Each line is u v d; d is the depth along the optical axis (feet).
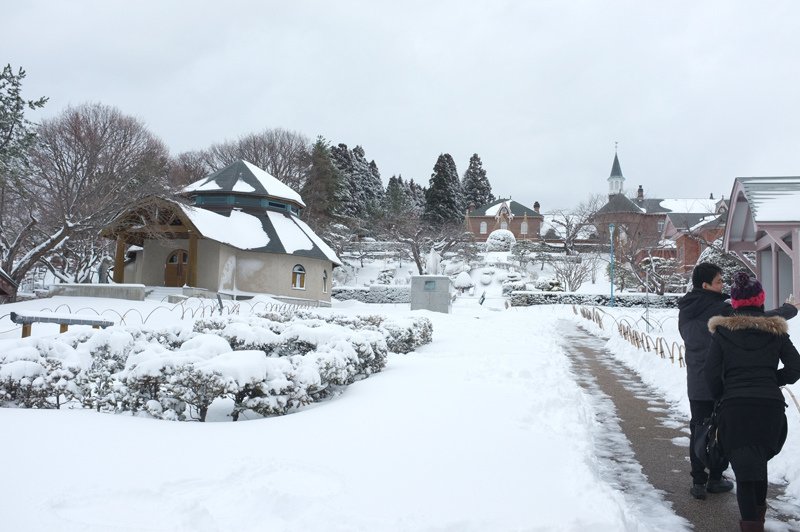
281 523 12.77
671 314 118.11
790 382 15.25
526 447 19.27
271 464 16.28
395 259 228.02
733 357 15.20
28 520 12.08
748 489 14.40
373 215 259.80
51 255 151.12
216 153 225.97
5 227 130.52
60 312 75.97
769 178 65.10
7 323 66.49
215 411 27.58
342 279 216.54
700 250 199.41
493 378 33.14
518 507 14.10
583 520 13.41
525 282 201.46
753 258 115.34
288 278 127.54
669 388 35.35
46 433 18.67
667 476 19.86
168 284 117.80
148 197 104.53
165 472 15.52
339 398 26.73
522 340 59.47
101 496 13.62
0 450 16.63
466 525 12.88
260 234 126.72
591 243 271.08
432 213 289.94
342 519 12.86
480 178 404.36
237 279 121.49
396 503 13.98
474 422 22.35
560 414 25.44
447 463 17.19
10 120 87.04
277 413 24.22
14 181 95.50
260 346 31.09
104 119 148.56
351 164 291.99
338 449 18.21
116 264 113.50
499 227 321.73
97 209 102.06
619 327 66.90
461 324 79.61
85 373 25.84
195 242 110.93
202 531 12.16
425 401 26.00
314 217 212.23
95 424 20.30
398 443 19.10
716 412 15.64
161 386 22.84
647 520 16.06
